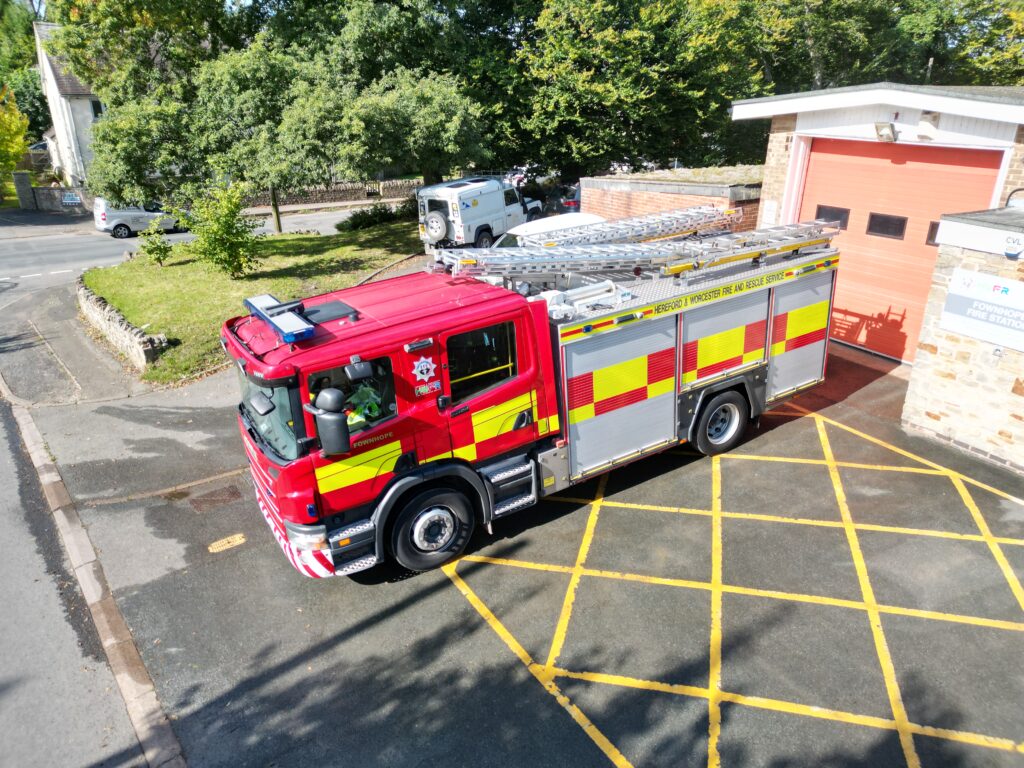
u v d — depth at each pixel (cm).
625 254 749
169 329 1366
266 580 697
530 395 684
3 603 684
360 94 1891
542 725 514
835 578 648
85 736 530
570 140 2308
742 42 2556
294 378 561
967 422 840
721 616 610
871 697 521
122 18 2027
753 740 491
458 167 2112
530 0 2298
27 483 913
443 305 659
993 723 495
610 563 689
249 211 3509
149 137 1864
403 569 705
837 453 863
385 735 515
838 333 1209
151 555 744
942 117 947
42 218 3269
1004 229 743
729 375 823
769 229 878
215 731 527
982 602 610
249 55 1855
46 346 1428
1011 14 2598
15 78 4881
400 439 623
